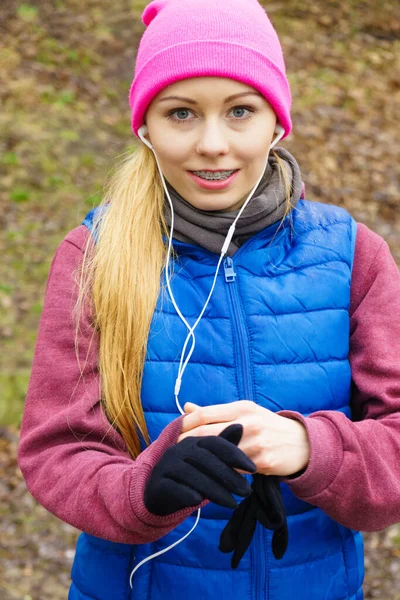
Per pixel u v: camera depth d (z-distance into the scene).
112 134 6.82
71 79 7.40
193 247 1.46
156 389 1.41
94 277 1.47
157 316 1.44
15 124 6.64
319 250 1.49
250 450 1.19
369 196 6.51
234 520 1.23
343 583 1.46
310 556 1.42
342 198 6.43
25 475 1.38
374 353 1.44
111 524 1.23
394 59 8.63
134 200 1.50
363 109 7.70
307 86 7.95
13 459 3.95
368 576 3.36
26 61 7.50
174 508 1.13
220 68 1.31
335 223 1.54
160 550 1.40
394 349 1.44
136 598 1.41
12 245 5.48
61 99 7.09
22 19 8.08
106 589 1.43
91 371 1.43
